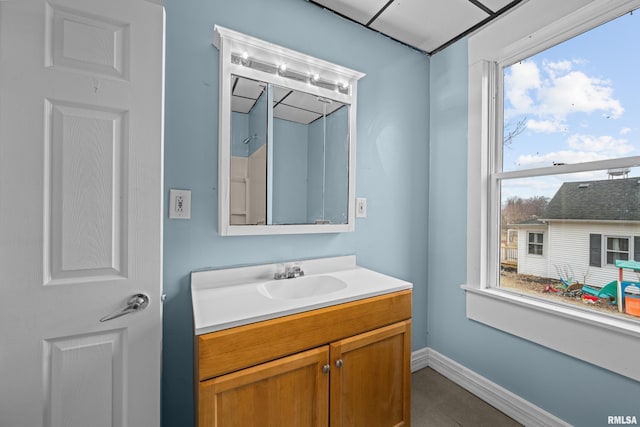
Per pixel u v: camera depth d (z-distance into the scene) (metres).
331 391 1.09
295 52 1.42
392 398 1.28
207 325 0.87
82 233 0.86
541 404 1.41
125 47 0.90
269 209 1.42
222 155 1.30
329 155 1.59
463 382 1.78
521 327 1.48
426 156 2.04
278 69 1.44
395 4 1.54
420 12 1.59
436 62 2.00
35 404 0.82
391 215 1.89
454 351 1.86
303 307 1.04
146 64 0.92
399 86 1.90
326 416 1.08
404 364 1.32
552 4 1.35
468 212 1.76
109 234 0.89
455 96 1.86
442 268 1.95
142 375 0.93
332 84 1.59
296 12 1.51
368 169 1.79
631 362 1.11
